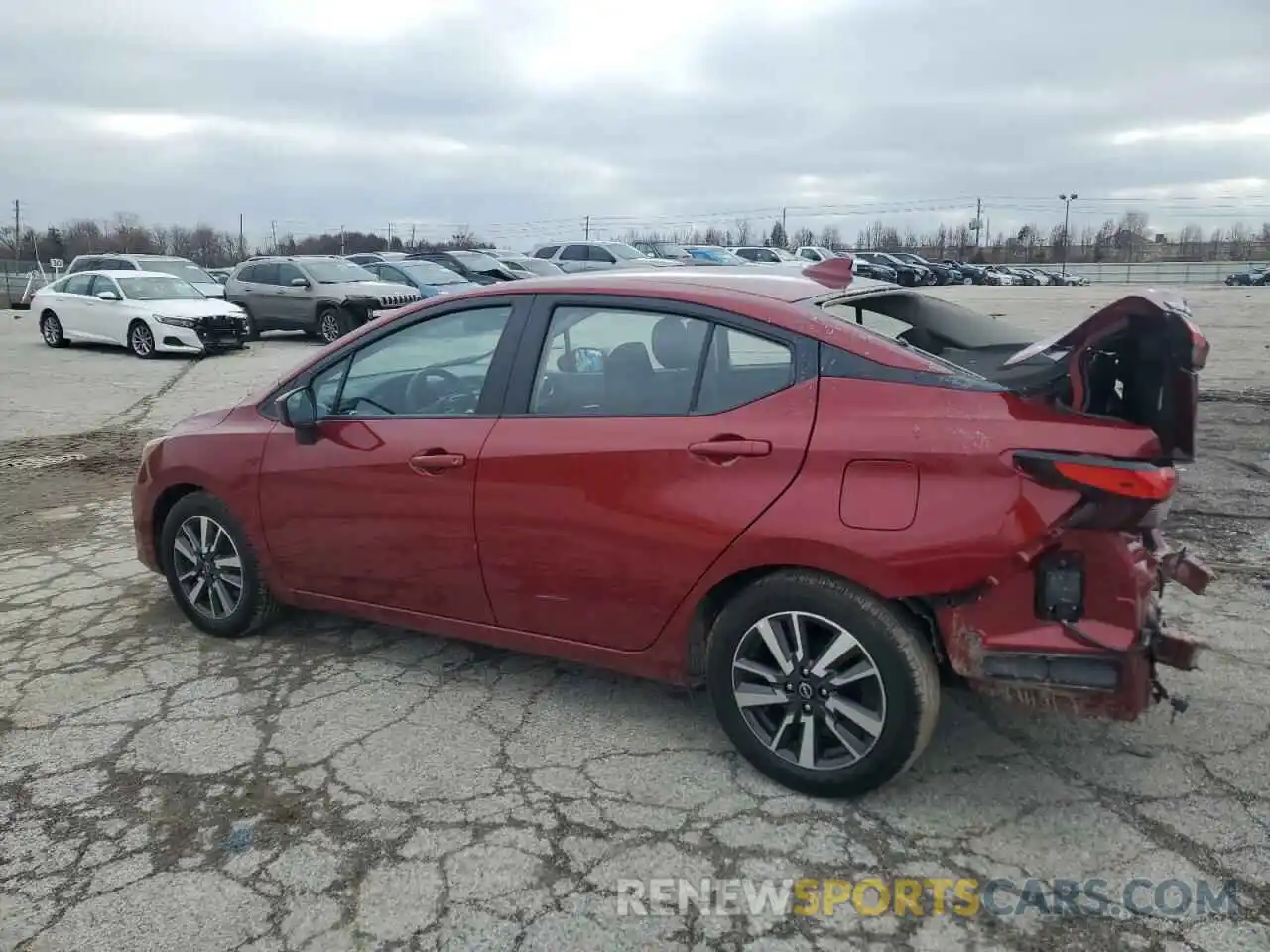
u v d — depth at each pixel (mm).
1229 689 3795
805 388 3080
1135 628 2754
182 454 4488
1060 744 3430
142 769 3418
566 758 3426
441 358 3840
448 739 3578
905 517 2846
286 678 4125
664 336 3367
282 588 4324
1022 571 2783
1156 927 2541
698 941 2531
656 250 34062
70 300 18734
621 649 3455
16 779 3363
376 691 3986
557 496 3410
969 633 2854
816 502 2961
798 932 2557
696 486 3154
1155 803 3068
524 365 3611
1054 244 93438
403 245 77375
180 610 4980
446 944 2537
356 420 3971
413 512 3764
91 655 4422
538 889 2740
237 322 18047
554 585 3500
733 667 3197
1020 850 2859
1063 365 2879
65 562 5875
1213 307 24547
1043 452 2736
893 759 2963
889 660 2914
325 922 2627
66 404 12602
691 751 3457
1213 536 5707
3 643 4598
